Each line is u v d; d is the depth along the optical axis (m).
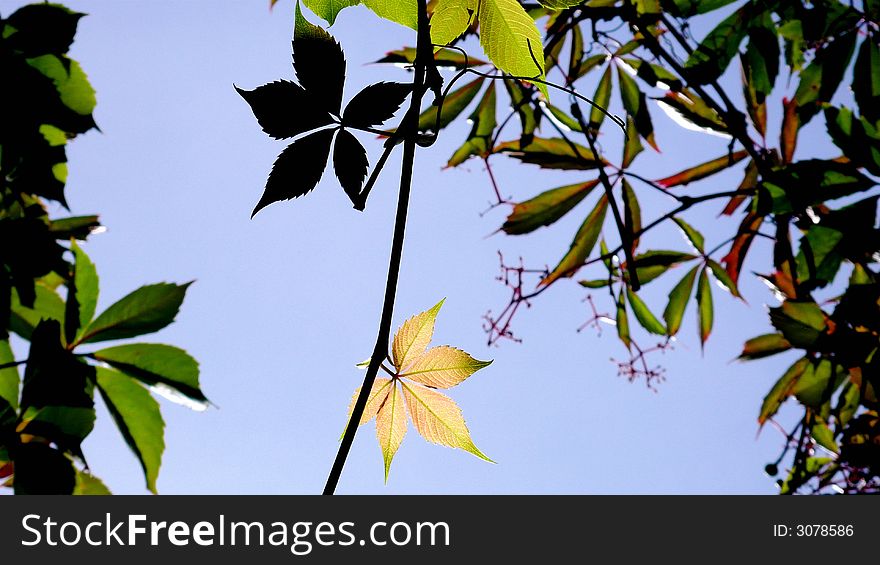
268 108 1.66
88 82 1.86
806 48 2.21
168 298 1.86
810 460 2.17
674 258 2.34
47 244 1.85
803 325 2.01
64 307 1.87
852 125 1.99
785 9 2.04
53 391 1.80
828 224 1.98
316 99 1.66
